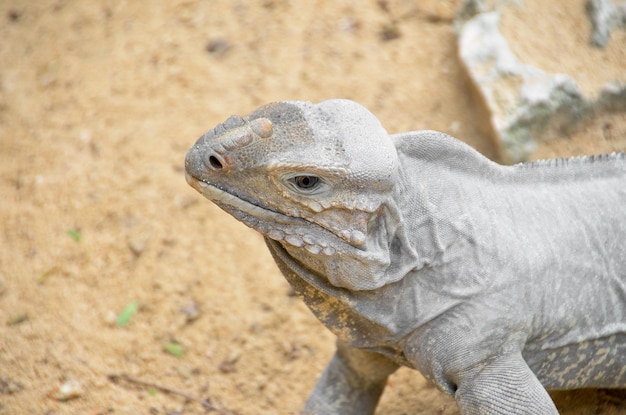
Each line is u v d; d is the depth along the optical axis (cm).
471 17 1062
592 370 577
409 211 519
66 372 820
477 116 979
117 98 1129
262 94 1103
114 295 916
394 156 494
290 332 870
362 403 649
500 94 925
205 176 499
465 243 528
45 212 1004
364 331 555
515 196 554
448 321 527
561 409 658
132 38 1212
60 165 1055
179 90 1127
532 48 959
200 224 973
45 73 1186
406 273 518
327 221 495
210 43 1178
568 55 942
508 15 1001
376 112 1048
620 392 641
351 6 1191
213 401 805
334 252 498
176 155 1048
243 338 869
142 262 943
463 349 523
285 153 486
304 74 1117
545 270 539
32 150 1080
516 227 543
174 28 1214
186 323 885
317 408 646
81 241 967
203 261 938
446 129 999
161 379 829
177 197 999
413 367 573
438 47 1111
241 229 963
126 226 978
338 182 485
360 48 1135
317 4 1202
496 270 529
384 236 506
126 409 780
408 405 746
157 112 1104
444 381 537
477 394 526
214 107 1098
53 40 1237
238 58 1156
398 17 1170
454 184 536
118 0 1277
